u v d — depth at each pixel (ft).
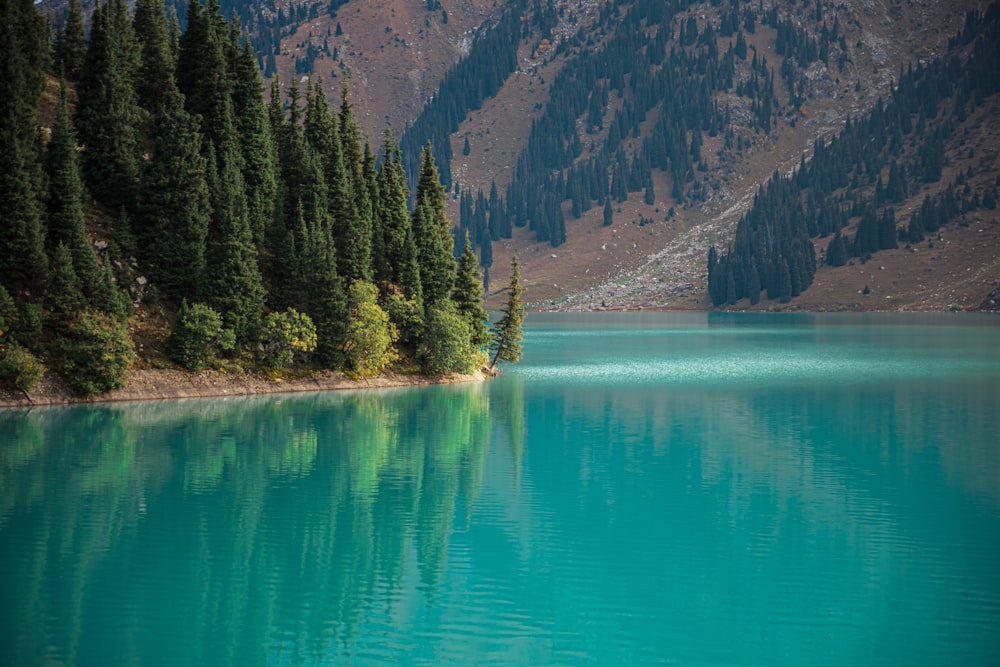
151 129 337.11
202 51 371.56
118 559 123.75
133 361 290.56
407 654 93.25
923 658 92.12
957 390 343.05
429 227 380.99
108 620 101.45
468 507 155.74
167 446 211.00
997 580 116.57
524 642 96.58
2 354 262.47
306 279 334.03
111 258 300.20
